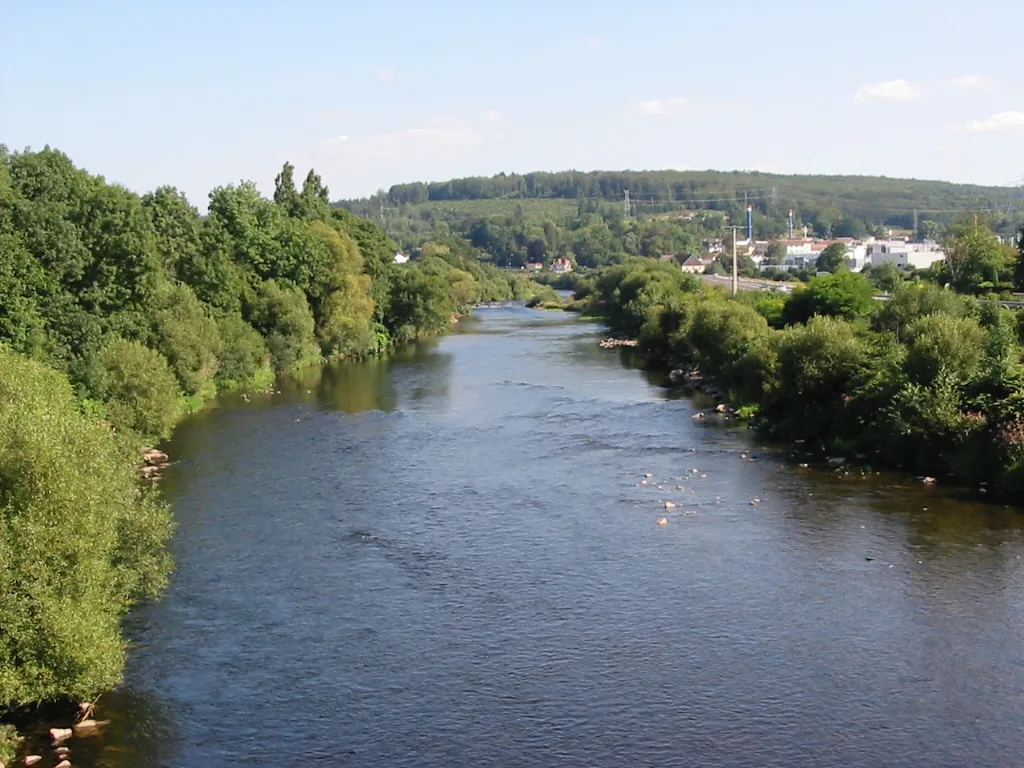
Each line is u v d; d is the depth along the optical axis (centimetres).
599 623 3816
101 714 3195
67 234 7119
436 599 4097
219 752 2972
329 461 6544
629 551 4603
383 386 10169
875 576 4181
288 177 16512
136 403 6731
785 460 6294
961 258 12925
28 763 2884
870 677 3316
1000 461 5425
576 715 3139
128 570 3600
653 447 6800
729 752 2906
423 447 6969
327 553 4678
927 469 5884
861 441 6412
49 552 2995
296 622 3888
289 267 12156
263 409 8694
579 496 5569
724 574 4269
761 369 7700
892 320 7956
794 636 3641
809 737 2972
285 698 3294
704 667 3428
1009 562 4281
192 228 10775
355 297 13088
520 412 8369
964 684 3250
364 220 16025
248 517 5253
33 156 7550
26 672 2933
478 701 3247
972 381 5953
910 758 2852
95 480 3350
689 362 11044
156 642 3722
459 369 11562
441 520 5172
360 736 3052
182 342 8538
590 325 17838
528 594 4122
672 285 16200
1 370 4162
